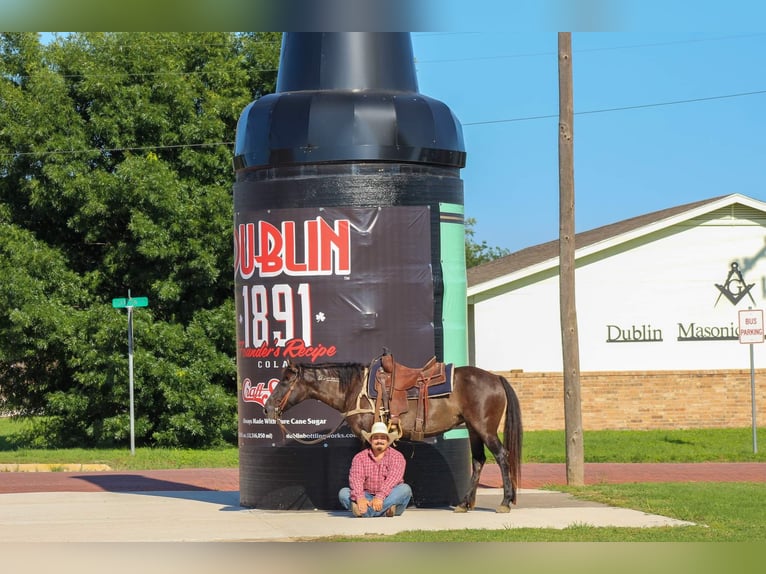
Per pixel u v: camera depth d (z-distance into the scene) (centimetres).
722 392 3291
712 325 3488
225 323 3027
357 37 1445
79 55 3092
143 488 1862
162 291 2980
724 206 3472
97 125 3006
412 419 1305
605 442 2773
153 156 2991
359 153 1390
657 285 3478
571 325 1748
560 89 1770
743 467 2192
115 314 2956
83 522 1324
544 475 2028
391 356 1313
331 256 1395
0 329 2991
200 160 3062
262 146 1416
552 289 3484
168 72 3055
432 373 1312
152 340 2947
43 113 2973
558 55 1769
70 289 3031
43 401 3209
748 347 3497
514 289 3478
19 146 3003
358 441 1384
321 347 1394
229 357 3084
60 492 1741
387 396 1298
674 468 2173
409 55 1488
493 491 1667
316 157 1393
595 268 3466
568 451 1739
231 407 3009
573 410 1738
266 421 1415
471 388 1311
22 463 2416
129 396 2888
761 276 3506
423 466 1398
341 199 1398
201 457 2595
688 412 3278
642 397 3272
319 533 1190
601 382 3262
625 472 2084
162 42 3111
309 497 1388
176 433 2981
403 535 1160
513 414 1325
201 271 3005
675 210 3741
